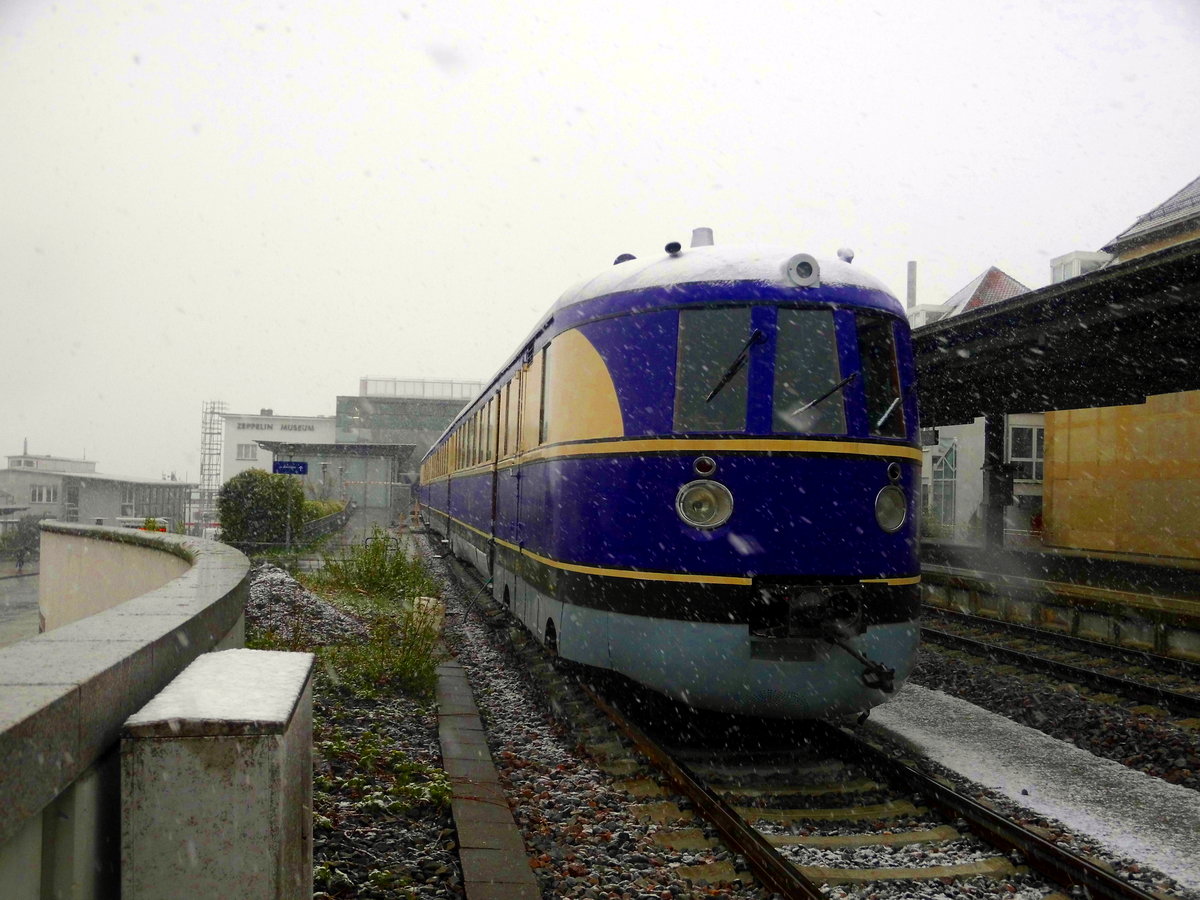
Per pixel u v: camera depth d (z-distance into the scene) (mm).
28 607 32312
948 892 4332
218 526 25562
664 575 6172
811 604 6059
